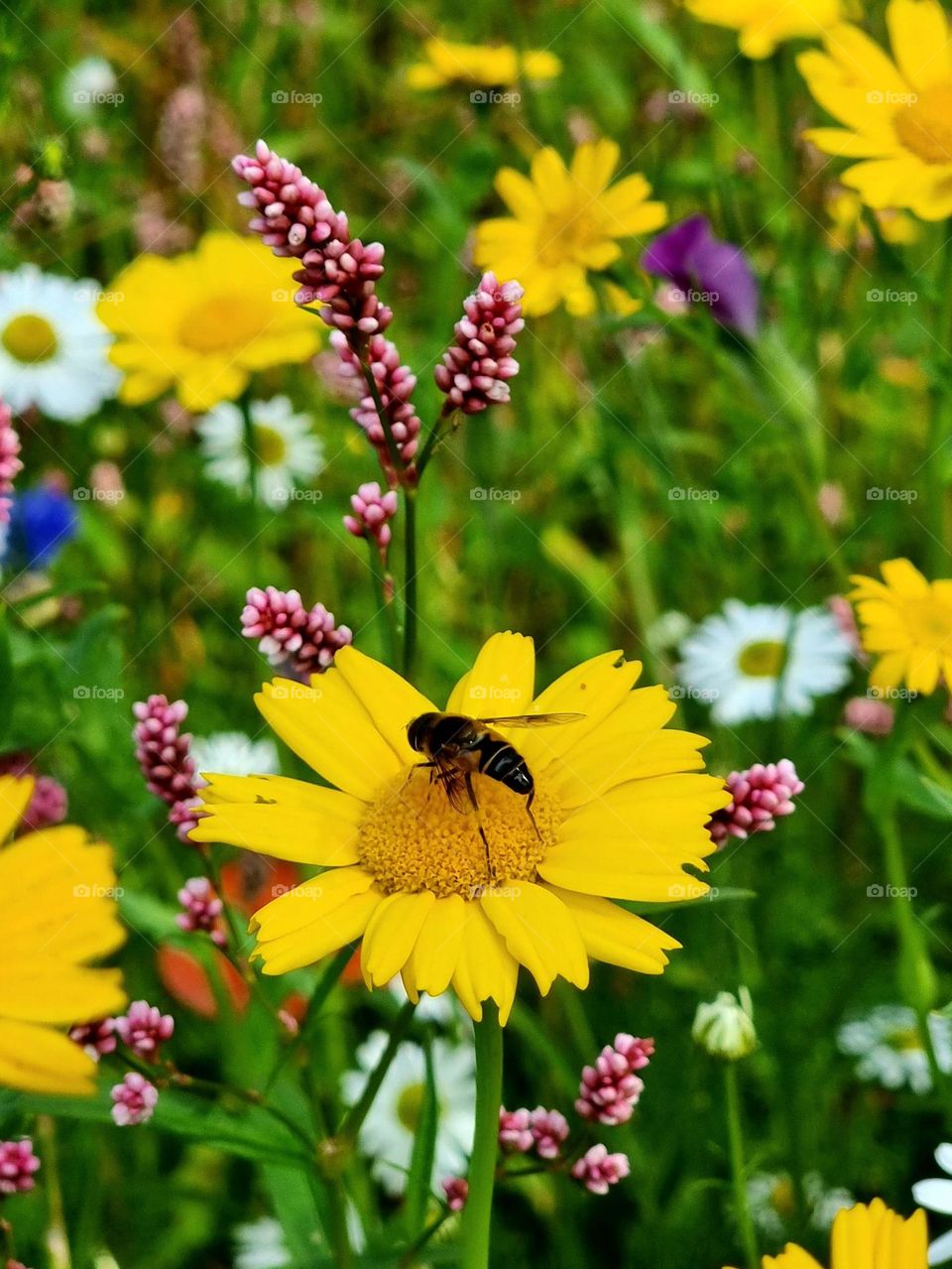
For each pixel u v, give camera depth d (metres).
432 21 0.40
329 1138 0.15
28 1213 0.21
